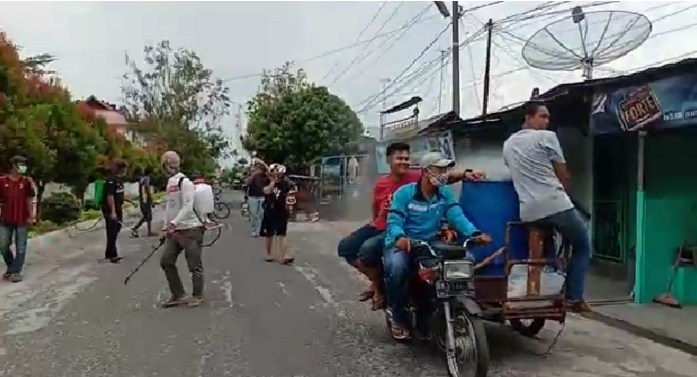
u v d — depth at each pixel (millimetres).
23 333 7879
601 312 8750
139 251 16047
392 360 6781
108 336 7734
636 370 6445
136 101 60312
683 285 9414
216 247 16531
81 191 26344
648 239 9438
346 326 8234
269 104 33906
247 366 6590
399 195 6680
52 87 24688
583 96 9797
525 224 6414
